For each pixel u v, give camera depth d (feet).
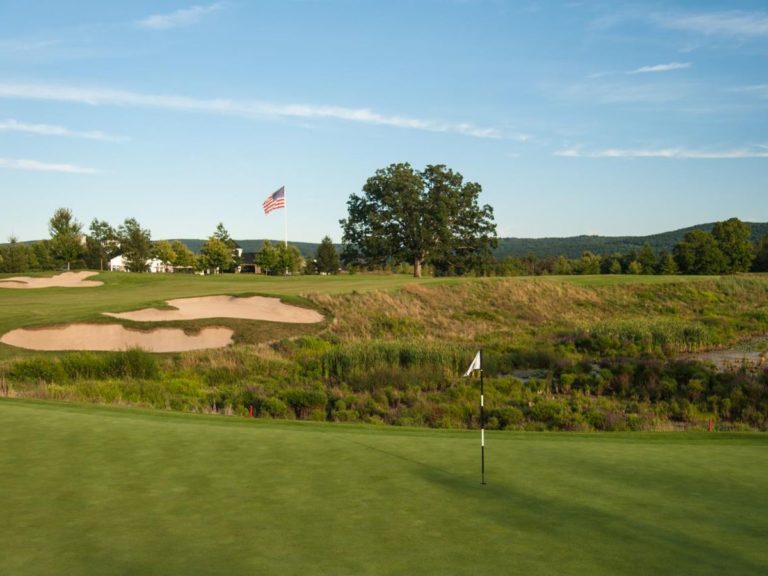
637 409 63.41
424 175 213.25
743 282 157.17
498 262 342.64
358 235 214.69
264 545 16.89
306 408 61.87
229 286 140.77
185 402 61.52
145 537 17.44
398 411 61.57
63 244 273.75
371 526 18.38
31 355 79.05
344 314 110.73
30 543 16.98
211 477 23.38
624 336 103.35
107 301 110.32
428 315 119.75
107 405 40.09
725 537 17.60
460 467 25.16
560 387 73.26
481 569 15.33
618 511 19.84
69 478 23.08
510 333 111.14
